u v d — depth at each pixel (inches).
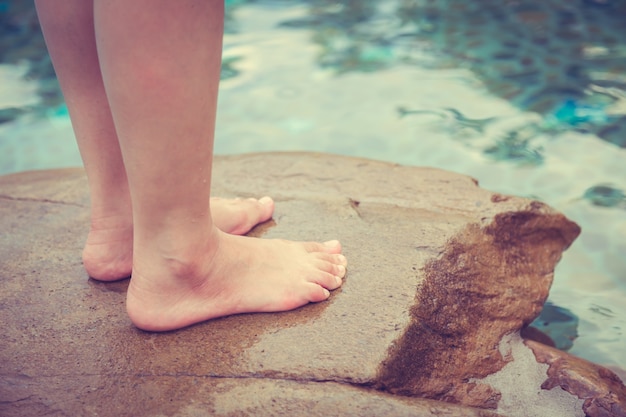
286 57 154.9
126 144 52.2
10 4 190.4
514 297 74.0
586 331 79.7
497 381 63.5
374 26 169.3
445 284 70.2
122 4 47.0
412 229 78.2
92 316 65.4
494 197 85.4
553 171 112.0
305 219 81.0
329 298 66.7
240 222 76.0
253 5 184.5
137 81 48.9
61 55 60.9
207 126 53.2
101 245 68.9
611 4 172.1
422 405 55.8
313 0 187.5
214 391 56.0
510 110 130.3
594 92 133.6
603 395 60.7
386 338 61.3
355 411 54.2
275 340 61.3
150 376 57.7
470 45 156.3
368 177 92.4
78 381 57.3
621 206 102.7
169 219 56.9
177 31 48.2
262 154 102.6
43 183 94.8
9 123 133.0
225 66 151.5
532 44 154.9
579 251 94.3
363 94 138.6
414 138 123.3
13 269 73.2
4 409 54.2
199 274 60.9
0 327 64.0
